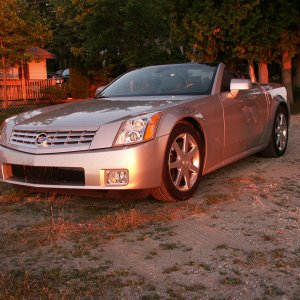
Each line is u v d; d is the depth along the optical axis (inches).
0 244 150.6
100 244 148.9
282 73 653.9
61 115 191.8
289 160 270.7
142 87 229.3
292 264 130.2
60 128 177.5
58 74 1544.0
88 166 167.5
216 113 208.5
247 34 519.8
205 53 560.7
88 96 1081.4
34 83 976.9
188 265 131.4
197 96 207.9
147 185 170.1
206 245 145.6
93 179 167.6
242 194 200.2
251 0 501.0
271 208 180.2
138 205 187.8
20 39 756.6
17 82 988.6
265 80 618.2
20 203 197.5
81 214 179.9
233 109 223.0
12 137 189.9
